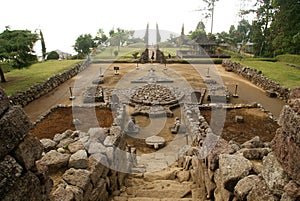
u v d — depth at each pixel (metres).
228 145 5.56
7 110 2.33
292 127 2.45
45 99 16.02
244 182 3.46
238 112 12.67
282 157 2.63
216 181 4.36
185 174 6.75
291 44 27.42
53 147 5.38
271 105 14.87
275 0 26.00
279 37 28.36
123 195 5.44
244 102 15.53
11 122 2.26
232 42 43.88
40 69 23.97
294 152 2.38
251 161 4.41
